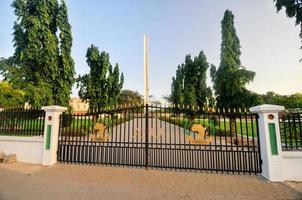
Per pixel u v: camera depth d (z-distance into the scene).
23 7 16.42
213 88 17.53
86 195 5.71
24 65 16.61
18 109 10.06
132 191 6.03
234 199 5.51
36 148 9.31
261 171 7.38
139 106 8.91
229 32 17.17
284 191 5.99
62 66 18.17
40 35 16.47
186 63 28.44
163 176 7.44
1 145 9.93
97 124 9.17
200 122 9.18
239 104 15.34
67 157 9.22
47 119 9.30
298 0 11.70
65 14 18.17
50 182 6.79
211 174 7.67
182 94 28.89
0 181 6.86
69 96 18.52
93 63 27.89
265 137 7.09
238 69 16.41
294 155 6.88
